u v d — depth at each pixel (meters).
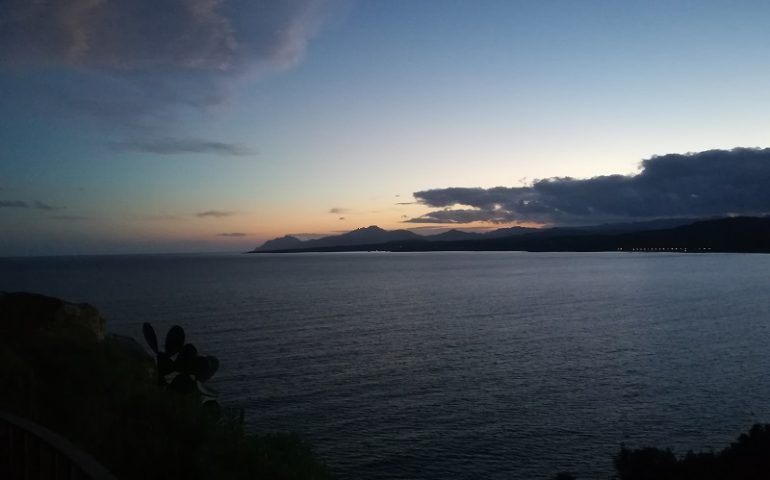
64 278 146.50
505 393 36.34
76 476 4.18
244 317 68.25
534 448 27.08
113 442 7.47
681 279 146.75
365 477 23.69
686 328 65.44
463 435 28.64
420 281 144.12
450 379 39.62
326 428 29.22
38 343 10.09
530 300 96.38
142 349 13.44
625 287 123.50
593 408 33.38
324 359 44.91
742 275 160.62
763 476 16.30
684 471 18.16
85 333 12.08
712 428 29.89
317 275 174.38
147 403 8.81
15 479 5.48
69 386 8.55
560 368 43.81
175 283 129.50
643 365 45.09
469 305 88.12
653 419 31.44
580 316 75.62
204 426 8.35
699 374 42.06
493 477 23.86
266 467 7.82
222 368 40.88
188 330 57.41
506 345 53.59
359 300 93.94
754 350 51.84
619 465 20.06
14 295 12.51
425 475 24.02
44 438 4.51
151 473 6.96
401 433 28.77
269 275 173.75
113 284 123.12
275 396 34.34
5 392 8.12
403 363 44.41
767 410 32.91
